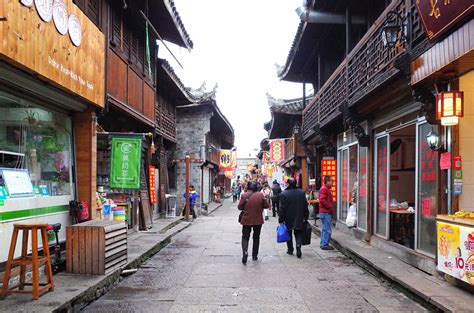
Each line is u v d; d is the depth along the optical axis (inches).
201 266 353.7
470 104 254.7
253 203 372.2
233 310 229.6
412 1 273.0
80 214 309.6
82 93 292.0
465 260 229.3
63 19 257.6
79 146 329.4
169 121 812.0
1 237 227.5
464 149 257.0
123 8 438.3
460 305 210.4
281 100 957.8
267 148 1496.1
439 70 236.4
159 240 451.8
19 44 207.0
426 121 302.2
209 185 1331.2
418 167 319.3
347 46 461.7
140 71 522.6
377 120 419.2
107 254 270.7
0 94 237.3
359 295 261.7
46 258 219.3
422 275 278.2
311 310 230.2
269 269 341.4
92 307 232.4
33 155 275.3
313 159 761.6
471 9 191.6
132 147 410.6
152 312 225.0
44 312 186.1
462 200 257.0
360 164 482.0
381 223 409.7
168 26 558.6
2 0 190.7
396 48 301.9
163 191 797.9
